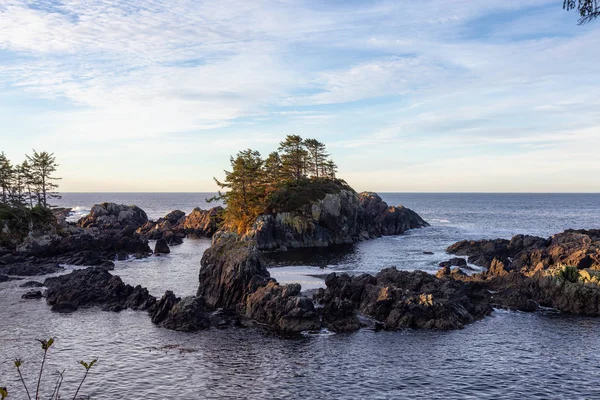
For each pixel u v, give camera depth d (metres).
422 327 51.50
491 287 66.31
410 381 37.56
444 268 76.69
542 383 37.19
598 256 71.56
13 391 35.50
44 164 125.38
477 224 192.50
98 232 123.25
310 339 47.69
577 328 51.56
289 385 36.69
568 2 13.74
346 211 137.50
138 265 93.31
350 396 34.84
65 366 40.22
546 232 157.00
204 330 50.62
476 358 42.56
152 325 52.09
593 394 35.19
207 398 34.44
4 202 118.75
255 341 47.03
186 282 75.50
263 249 116.00
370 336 48.62
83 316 55.38
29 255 96.75
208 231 155.38
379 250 115.06
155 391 35.53
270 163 142.25
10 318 54.16
